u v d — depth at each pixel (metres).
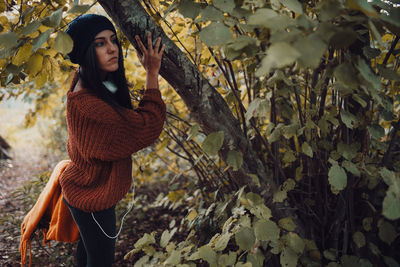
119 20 1.23
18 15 1.54
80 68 1.31
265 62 0.70
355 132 1.52
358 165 1.36
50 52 1.38
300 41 0.75
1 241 2.40
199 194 2.31
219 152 1.51
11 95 2.55
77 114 1.28
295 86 1.36
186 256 1.36
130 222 2.74
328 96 1.78
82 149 1.31
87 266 1.53
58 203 1.54
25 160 5.34
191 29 1.72
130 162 1.44
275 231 1.31
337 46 0.81
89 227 1.43
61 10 1.06
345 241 1.58
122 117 1.24
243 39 1.01
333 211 1.68
